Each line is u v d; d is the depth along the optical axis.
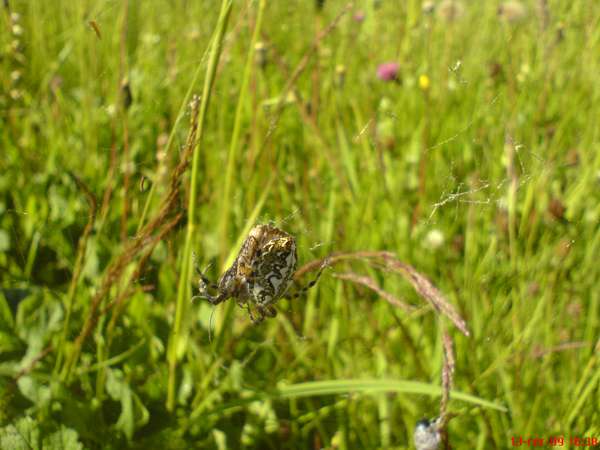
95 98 0.22
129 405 0.12
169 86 0.22
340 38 0.25
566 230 0.16
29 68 0.24
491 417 0.13
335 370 0.14
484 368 0.14
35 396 0.11
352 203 0.17
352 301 0.15
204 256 0.16
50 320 0.13
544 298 0.13
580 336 0.14
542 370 0.13
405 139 0.20
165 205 0.10
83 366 0.12
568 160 0.19
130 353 0.13
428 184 0.18
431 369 0.13
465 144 0.20
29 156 0.19
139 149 0.20
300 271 0.10
